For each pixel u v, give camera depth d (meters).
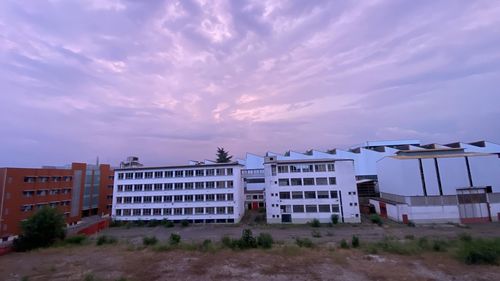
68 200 65.38
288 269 22.92
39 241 36.97
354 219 53.91
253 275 21.64
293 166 57.97
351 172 55.78
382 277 20.58
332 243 34.88
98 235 45.75
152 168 63.84
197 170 62.44
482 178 51.81
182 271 22.86
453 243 30.59
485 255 23.67
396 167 56.75
